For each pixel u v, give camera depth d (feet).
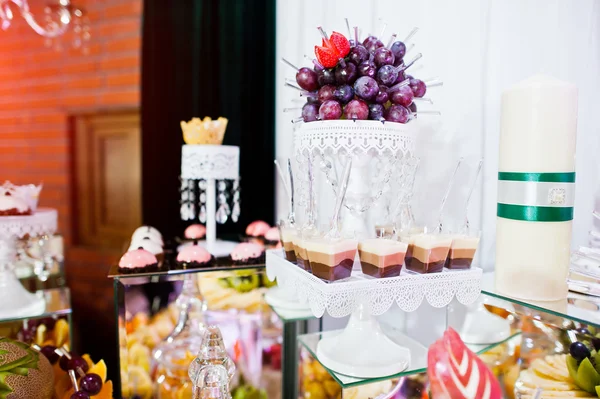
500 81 2.90
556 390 2.33
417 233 2.61
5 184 3.33
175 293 3.60
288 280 2.67
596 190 2.50
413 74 3.44
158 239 3.60
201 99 4.72
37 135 6.50
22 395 2.27
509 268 2.27
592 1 2.47
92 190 6.30
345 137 2.39
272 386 3.79
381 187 2.81
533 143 2.15
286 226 2.83
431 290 2.34
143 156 4.73
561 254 2.17
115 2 5.84
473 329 2.90
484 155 2.99
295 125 3.66
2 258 3.24
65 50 6.20
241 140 4.77
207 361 2.28
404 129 2.52
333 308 2.16
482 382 1.83
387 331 3.21
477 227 3.04
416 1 3.36
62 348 3.10
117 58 5.92
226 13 4.73
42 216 3.28
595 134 2.49
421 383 2.59
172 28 4.67
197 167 3.58
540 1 2.70
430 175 3.35
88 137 6.29
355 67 2.49
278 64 4.80
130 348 3.36
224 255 3.54
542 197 2.15
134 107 5.87
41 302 3.43
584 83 2.52
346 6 3.85
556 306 2.10
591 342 2.19
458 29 3.11
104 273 6.17
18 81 6.50
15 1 5.98
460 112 3.13
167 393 3.45
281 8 4.71
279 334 3.74
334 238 2.26
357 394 2.47
